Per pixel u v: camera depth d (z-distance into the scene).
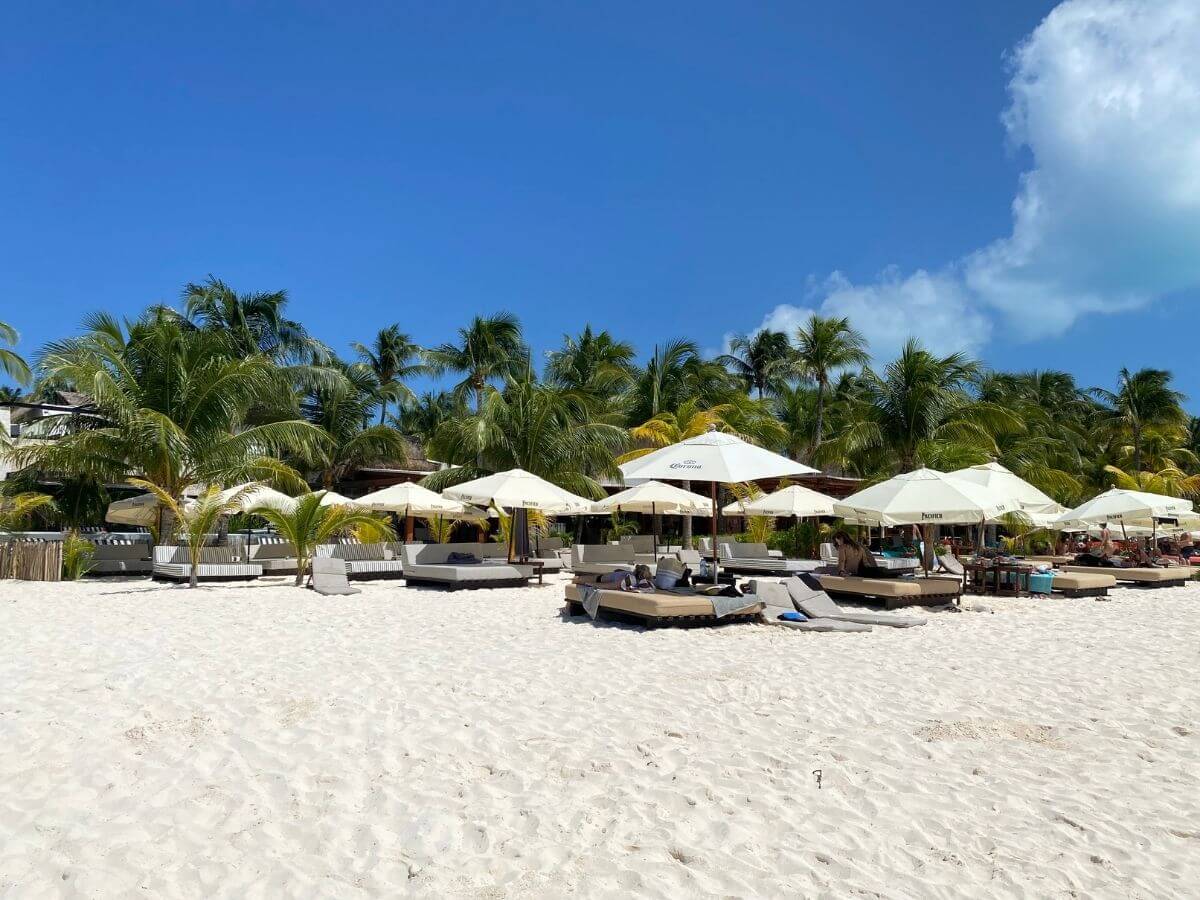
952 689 7.04
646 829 4.05
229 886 3.46
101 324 20.83
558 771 4.83
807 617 10.95
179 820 4.07
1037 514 19.56
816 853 3.80
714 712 6.12
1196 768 5.02
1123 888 3.52
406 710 6.03
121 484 22.36
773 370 41.53
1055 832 4.06
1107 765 5.07
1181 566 20.97
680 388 34.88
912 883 3.54
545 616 11.58
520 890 3.45
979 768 4.97
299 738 5.32
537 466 24.31
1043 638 10.06
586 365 35.62
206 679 6.95
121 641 8.91
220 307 31.22
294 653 8.27
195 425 20.08
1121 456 44.09
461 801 4.36
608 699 6.47
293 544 15.77
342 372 34.59
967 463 26.69
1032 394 47.47
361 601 13.41
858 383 42.09
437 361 34.41
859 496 13.87
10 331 20.97
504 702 6.33
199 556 17.22
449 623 10.73
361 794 4.46
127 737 5.29
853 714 6.15
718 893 3.44
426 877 3.54
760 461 11.05
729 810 4.29
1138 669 8.06
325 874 3.58
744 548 21.03
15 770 4.70
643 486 17.67
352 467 32.06
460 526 30.03
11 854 3.68
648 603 10.14
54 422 20.98
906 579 13.48
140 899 3.33
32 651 8.23
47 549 17.20
